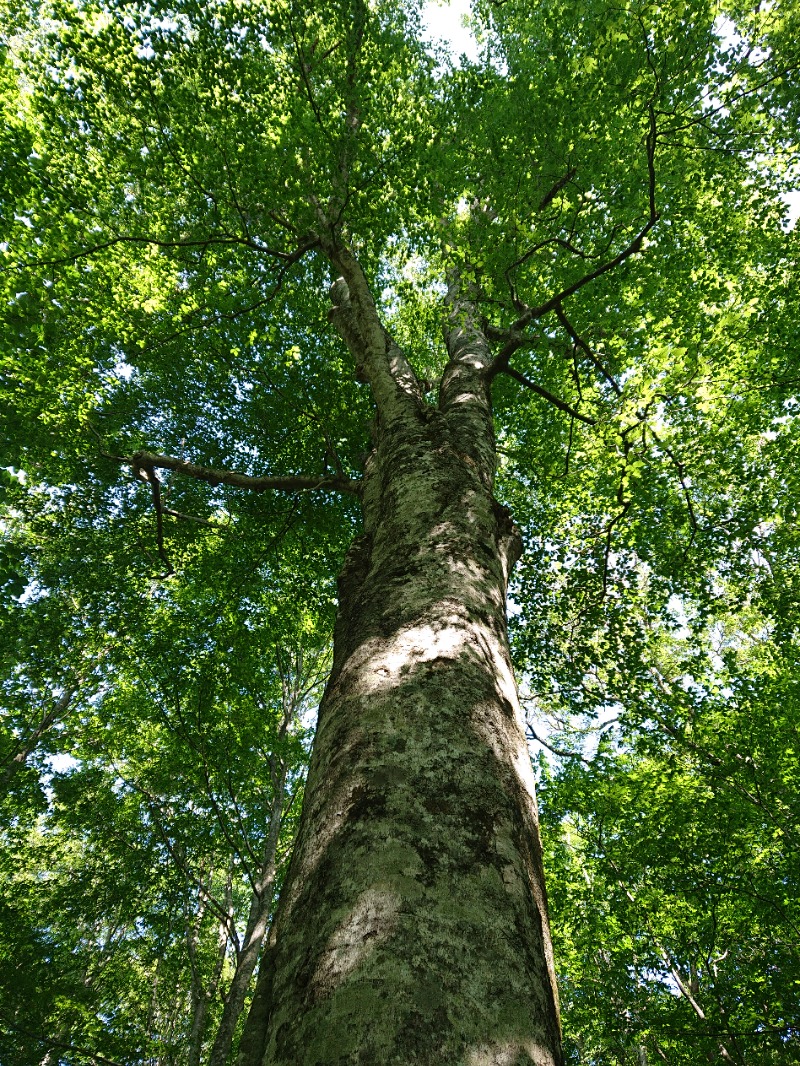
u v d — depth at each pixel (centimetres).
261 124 595
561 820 1038
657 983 865
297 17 616
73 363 705
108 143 629
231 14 581
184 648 1008
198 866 1068
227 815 1066
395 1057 101
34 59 628
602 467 643
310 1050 107
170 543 978
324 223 632
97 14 580
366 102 697
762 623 1200
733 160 696
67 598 1022
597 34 566
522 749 195
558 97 623
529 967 127
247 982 834
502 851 150
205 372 944
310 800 177
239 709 1039
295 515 938
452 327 695
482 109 683
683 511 820
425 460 343
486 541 289
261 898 915
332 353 984
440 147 643
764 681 871
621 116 616
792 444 812
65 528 976
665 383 521
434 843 145
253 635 1012
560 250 682
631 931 879
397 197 671
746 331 738
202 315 773
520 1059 107
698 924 865
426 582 247
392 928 124
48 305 556
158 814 1021
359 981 115
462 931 126
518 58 873
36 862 1158
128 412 923
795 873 752
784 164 720
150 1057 957
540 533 920
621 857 934
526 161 630
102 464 897
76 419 729
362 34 677
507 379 918
